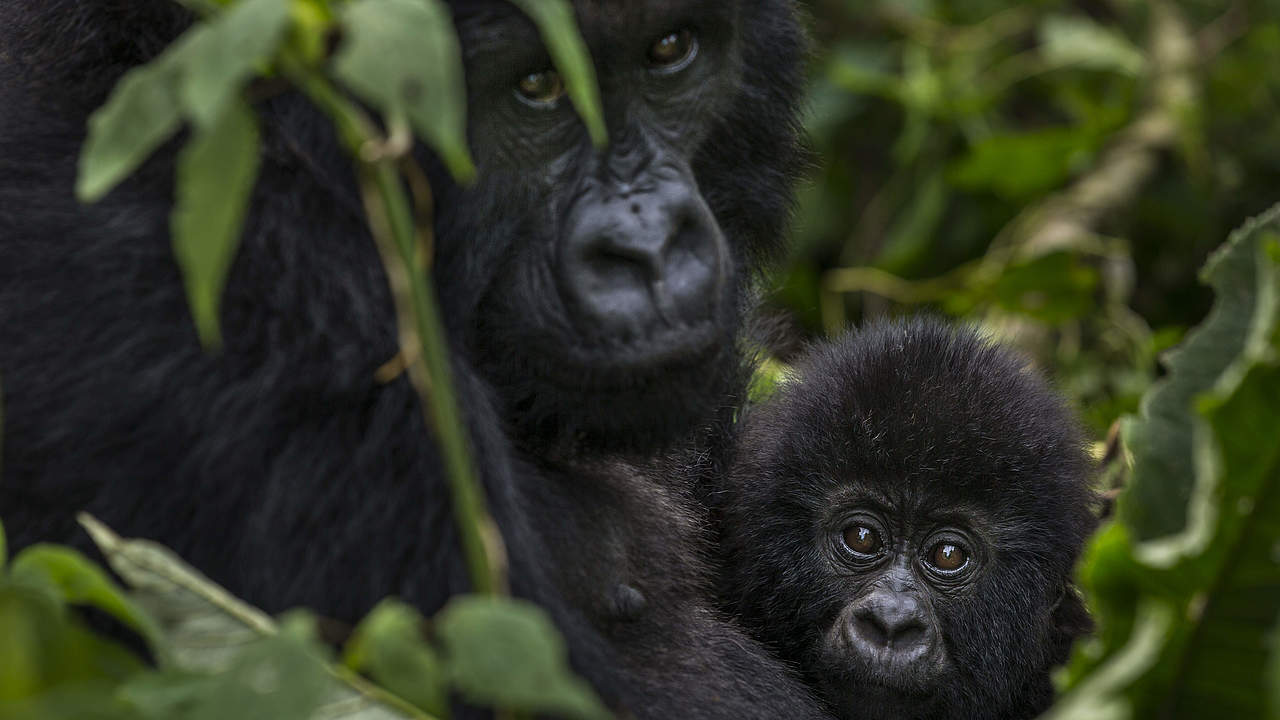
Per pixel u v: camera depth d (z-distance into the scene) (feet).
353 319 15.75
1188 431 13.69
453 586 15.21
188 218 10.39
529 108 17.15
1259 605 13.03
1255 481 12.87
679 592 20.97
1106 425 32.19
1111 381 36.45
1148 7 44.39
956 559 26.21
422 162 16.90
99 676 12.60
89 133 16.57
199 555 15.20
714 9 17.85
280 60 10.83
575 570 18.34
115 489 15.30
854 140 43.16
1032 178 39.81
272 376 15.21
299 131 16.15
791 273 39.78
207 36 10.09
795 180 22.39
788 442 27.02
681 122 18.07
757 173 20.83
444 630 10.28
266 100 16.06
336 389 15.35
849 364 27.35
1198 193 41.06
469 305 17.53
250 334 15.31
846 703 25.40
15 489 15.53
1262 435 12.75
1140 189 39.88
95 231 15.76
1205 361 13.80
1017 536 26.18
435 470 15.40
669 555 20.98
